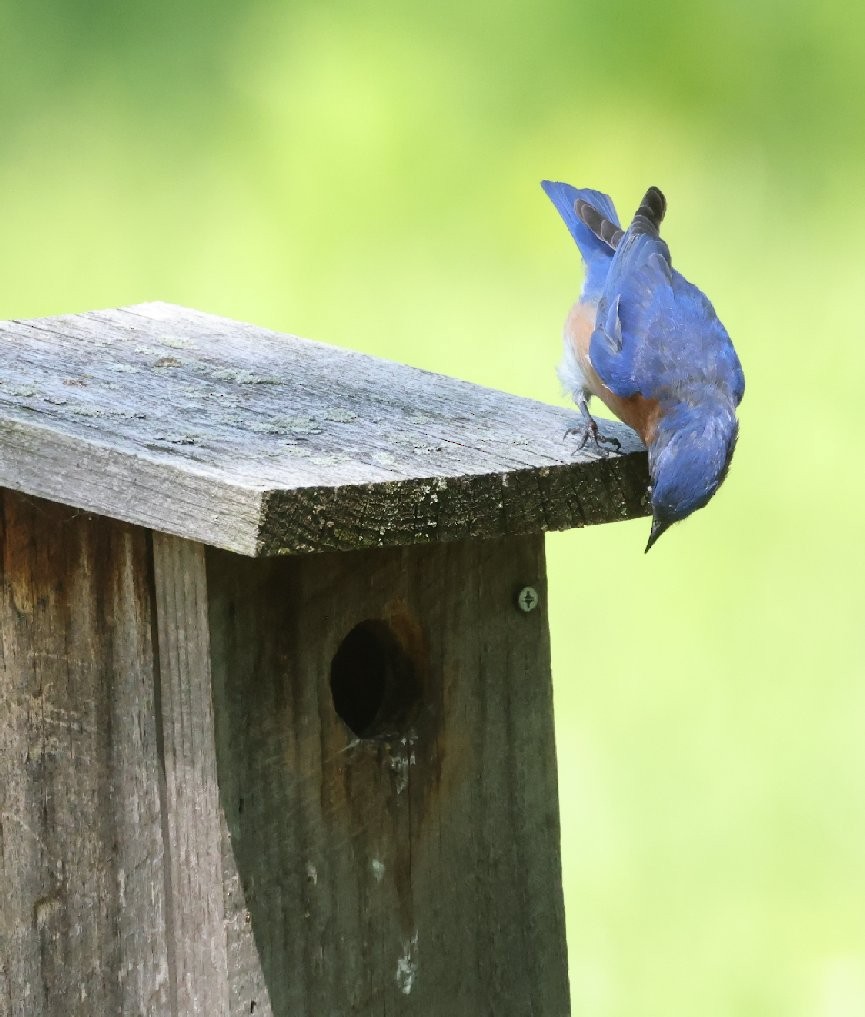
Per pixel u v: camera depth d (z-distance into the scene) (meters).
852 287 20.08
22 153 21.55
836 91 22.75
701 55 23.38
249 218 20.62
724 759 14.91
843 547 17.12
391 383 9.39
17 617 8.59
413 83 22.70
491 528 8.07
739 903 13.66
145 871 8.37
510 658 8.97
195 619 7.96
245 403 8.75
